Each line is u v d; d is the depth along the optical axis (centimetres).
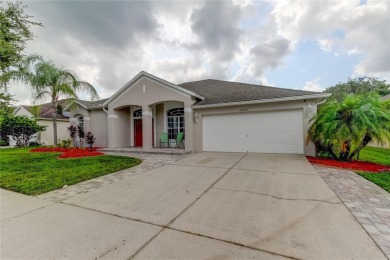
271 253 259
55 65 1502
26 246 283
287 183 554
